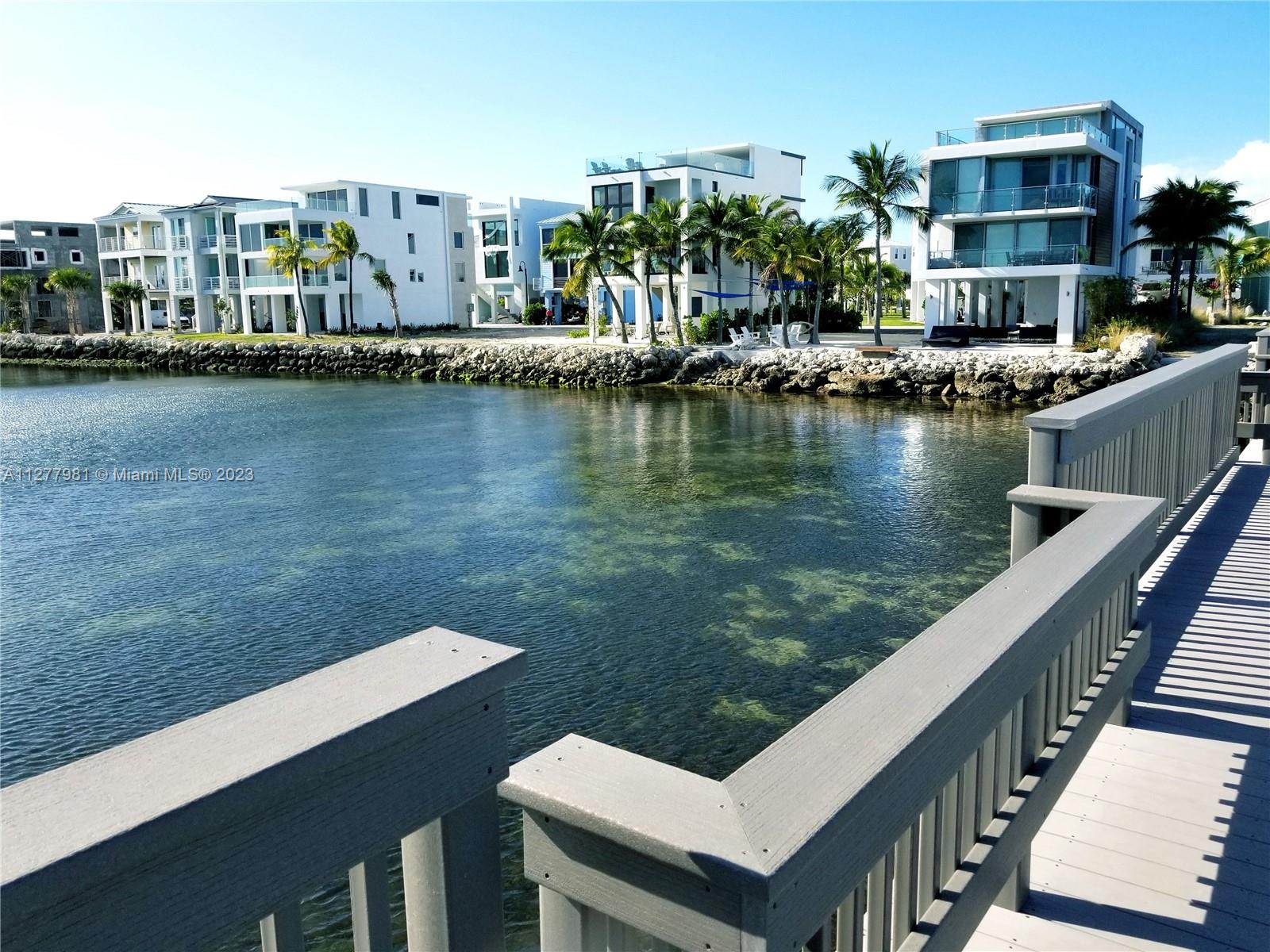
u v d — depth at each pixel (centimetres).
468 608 1130
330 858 93
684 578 1215
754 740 781
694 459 2084
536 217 6731
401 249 6188
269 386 4366
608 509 1612
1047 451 328
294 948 93
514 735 797
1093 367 2922
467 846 112
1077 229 3472
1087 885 238
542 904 127
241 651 1032
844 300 5178
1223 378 655
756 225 3931
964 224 3641
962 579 1195
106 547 1477
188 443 2552
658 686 887
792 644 984
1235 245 4750
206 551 1434
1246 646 387
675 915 110
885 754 125
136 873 76
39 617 1148
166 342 5709
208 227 6269
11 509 1778
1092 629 278
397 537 1473
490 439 2489
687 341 4422
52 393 4222
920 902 171
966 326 3638
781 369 3516
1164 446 493
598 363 3962
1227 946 215
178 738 88
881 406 3012
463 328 6381
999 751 210
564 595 1162
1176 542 537
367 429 2753
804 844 104
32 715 896
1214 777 289
